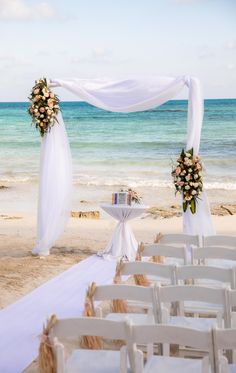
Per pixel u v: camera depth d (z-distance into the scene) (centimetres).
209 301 466
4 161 2491
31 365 565
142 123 2800
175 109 2806
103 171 2316
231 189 2014
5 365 564
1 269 968
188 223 969
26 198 1914
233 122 2594
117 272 561
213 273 543
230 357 507
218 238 734
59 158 1035
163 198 1889
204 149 2591
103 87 1007
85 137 2812
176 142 2741
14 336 645
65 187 1045
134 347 384
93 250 1138
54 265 1002
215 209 1736
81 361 424
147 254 664
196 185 948
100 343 492
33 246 1172
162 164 2406
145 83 988
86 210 1738
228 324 469
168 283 677
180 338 372
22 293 828
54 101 1012
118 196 1045
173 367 405
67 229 1394
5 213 1700
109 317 537
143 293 474
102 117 2808
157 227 1470
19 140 2639
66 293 825
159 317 478
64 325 392
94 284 484
